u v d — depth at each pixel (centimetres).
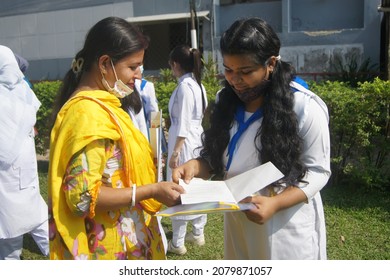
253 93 180
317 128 181
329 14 1034
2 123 296
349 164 509
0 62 311
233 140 194
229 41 168
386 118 491
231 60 171
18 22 1316
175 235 366
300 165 182
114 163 178
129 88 187
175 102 375
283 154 178
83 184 164
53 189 169
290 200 180
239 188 174
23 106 311
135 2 1164
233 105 196
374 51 954
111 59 178
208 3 1094
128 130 182
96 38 179
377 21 942
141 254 190
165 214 165
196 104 371
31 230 322
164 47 1173
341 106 496
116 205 172
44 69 1302
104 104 175
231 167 195
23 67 449
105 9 1201
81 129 166
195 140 374
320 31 1002
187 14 1086
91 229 178
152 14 1152
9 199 302
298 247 190
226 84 196
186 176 195
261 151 185
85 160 166
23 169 306
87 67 183
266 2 1101
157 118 211
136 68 186
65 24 1255
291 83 186
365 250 364
